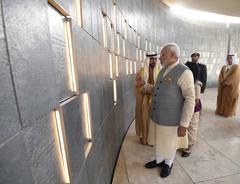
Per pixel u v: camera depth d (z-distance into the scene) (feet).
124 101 8.72
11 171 1.14
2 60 1.09
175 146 5.28
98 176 3.87
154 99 5.30
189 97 4.53
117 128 6.93
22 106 1.27
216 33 25.93
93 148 3.48
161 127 5.11
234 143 7.59
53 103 1.80
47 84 1.67
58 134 1.99
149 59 7.03
